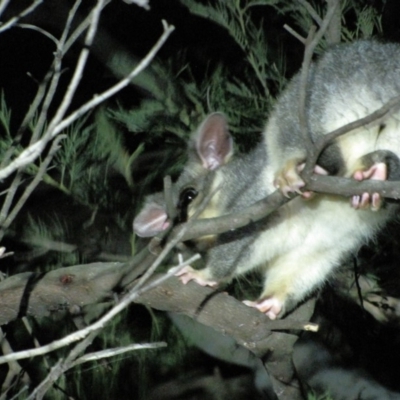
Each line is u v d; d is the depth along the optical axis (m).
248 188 9.52
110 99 13.99
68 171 11.42
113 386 10.36
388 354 12.19
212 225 6.67
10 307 7.54
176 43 14.71
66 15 14.52
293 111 8.70
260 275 10.62
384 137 8.20
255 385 12.38
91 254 11.07
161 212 9.59
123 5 14.82
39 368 10.39
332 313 12.04
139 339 10.80
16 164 5.41
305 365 12.20
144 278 5.79
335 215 9.27
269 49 12.44
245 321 7.95
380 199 8.03
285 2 11.95
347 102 8.39
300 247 9.51
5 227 6.29
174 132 11.24
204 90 11.52
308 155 6.55
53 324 10.54
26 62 15.30
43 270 11.02
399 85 8.30
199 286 7.89
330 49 8.82
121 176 11.38
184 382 11.89
